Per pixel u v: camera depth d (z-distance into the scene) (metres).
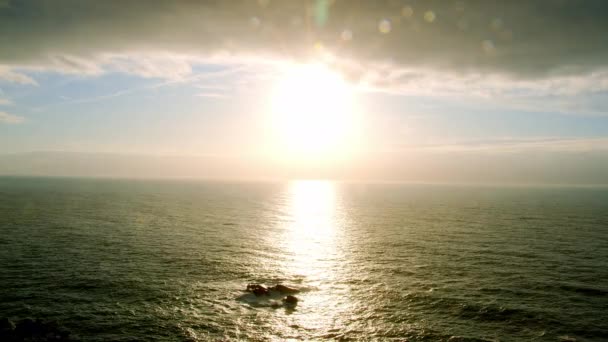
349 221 106.38
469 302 39.88
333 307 39.00
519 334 32.75
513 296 41.50
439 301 40.28
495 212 129.88
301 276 49.56
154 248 64.00
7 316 35.38
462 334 32.78
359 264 55.47
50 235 74.12
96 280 45.97
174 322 34.94
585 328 33.78
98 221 95.00
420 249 65.69
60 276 47.25
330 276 49.59
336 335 33.00
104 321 34.75
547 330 33.44
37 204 137.50
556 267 53.00
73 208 125.69
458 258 58.75
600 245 68.25
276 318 36.19
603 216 116.06
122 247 64.25
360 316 36.75
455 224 98.06
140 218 102.81
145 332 32.81
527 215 119.38
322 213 130.50
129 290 42.84
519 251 63.31
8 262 53.12
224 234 80.06
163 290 43.06
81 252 60.00
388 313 37.41
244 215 118.19
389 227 93.62
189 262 55.25
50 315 35.78
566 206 157.50
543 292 42.69
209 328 33.91
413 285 45.59
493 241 72.62
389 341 31.88
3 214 105.00
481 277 48.50
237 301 40.31
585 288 43.97
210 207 142.38
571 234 80.44
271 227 92.56
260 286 43.31
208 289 43.81
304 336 32.81
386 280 47.69
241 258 58.34
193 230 84.25
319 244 70.75
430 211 135.50
